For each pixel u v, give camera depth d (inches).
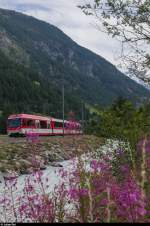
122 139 579.2
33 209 295.0
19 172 903.7
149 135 504.1
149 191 266.7
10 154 1080.8
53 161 1208.2
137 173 303.4
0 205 411.2
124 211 235.8
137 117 547.2
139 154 417.1
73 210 318.3
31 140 325.7
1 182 708.7
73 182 333.7
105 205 254.2
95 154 563.8
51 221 281.4
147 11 462.9
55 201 304.8
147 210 235.9
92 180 293.0
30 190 339.0
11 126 2375.7
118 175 389.1
